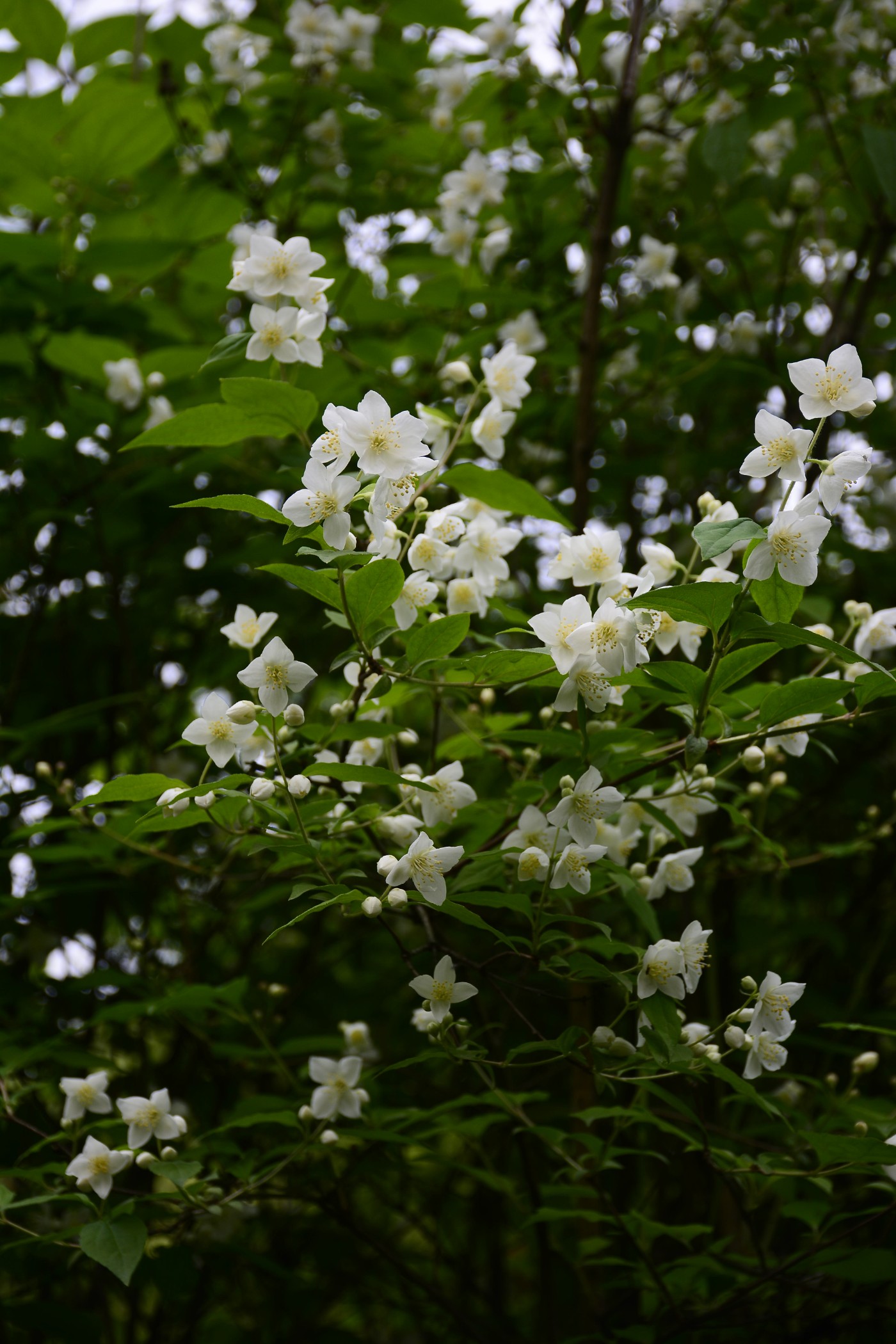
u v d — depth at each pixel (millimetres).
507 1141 4289
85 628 4383
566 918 2094
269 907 4176
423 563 2326
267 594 4332
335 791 2539
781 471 1934
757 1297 2934
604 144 4289
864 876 4719
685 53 4371
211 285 4219
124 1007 2873
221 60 4293
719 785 2744
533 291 4383
